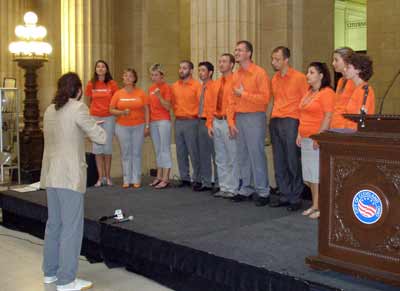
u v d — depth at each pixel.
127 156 7.66
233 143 6.60
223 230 5.12
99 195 7.07
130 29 11.91
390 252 3.26
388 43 9.82
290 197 6.05
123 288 4.83
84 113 4.45
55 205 4.62
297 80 5.86
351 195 3.45
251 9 7.78
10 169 9.77
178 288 4.79
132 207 6.28
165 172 7.64
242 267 4.10
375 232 3.34
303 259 4.16
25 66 10.46
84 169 4.52
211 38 7.76
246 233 4.98
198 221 5.54
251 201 6.55
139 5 11.90
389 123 3.37
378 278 3.29
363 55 4.70
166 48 12.15
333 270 3.57
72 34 10.70
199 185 7.38
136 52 11.92
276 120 6.01
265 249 4.46
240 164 6.45
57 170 4.41
